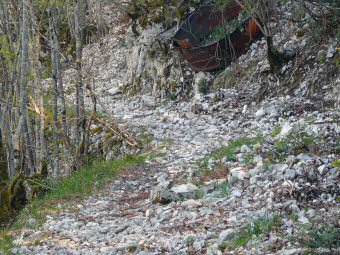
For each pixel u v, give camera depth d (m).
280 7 22.66
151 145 18.31
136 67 28.84
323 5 19.36
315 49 19.59
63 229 11.66
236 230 9.41
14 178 14.60
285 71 20.05
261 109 18.48
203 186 12.78
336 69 18.23
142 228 10.87
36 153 19.84
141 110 24.84
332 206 9.93
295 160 12.07
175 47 23.95
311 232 8.74
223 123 18.94
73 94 25.23
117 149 19.78
